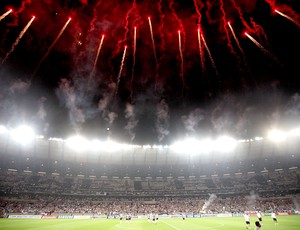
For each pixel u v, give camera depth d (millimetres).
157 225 32938
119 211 57719
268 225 28531
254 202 60062
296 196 59219
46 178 65500
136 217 52812
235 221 37156
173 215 53312
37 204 56375
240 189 65938
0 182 59594
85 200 61844
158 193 66750
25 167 64875
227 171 72312
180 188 69375
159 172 73000
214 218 46031
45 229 28312
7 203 54344
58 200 59781
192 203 62312
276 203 58000
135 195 64938
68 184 65938
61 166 68062
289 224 29172
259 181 67312
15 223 36219
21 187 60281
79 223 37812
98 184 68250
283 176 66125
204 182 71250
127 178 71562
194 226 30219
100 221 42719
